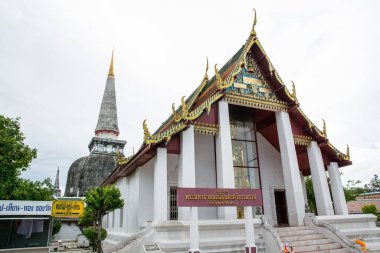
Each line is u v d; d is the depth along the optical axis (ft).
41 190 84.53
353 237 48.83
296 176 51.72
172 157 53.16
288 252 36.32
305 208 49.08
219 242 39.55
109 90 211.00
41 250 44.14
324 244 41.91
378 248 48.96
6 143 64.03
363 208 114.93
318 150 57.21
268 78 56.03
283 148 53.88
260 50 54.85
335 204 57.72
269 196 59.00
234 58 58.08
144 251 36.99
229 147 47.78
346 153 59.93
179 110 66.69
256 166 57.52
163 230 38.63
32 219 45.01
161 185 42.16
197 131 46.83
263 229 42.55
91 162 180.24
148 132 44.55
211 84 58.59
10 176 66.28
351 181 144.87
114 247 45.19
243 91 52.54
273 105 54.80
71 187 172.45
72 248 99.30
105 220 90.43
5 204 43.78
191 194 35.47
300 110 55.42
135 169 55.36
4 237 43.14
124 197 62.39
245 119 60.39
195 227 34.99
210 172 53.98
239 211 49.83
